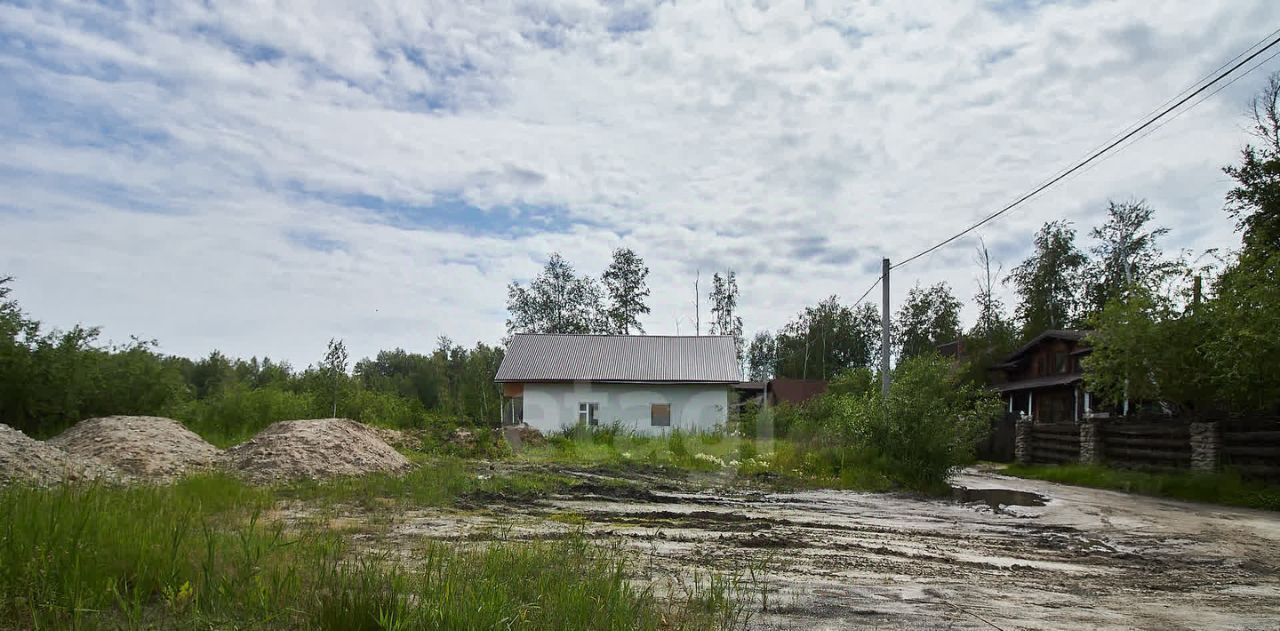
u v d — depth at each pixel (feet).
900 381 58.08
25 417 53.26
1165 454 58.03
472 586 13.69
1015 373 130.41
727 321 205.57
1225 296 52.19
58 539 13.66
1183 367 55.72
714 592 16.72
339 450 42.42
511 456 67.00
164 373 63.57
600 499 38.22
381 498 32.42
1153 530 34.65
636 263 194.90
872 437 56.95
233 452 41.86
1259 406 51.85
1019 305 162.50
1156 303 57.98
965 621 16.44
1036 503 46.44
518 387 122.62
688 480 51.62
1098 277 144.46
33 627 10.94
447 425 78.79
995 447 100.99
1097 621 17.21
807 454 62.13
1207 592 21.39
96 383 56.85
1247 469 49.34
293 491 32.78
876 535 30.27
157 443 39.47
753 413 97.71
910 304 204.85
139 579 13.09
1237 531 34.55
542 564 17.01
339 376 91.30
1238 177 75.82
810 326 226.99
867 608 17.10
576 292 192.75
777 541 26.81
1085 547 29.60
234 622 11.73
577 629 12.57
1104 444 68.28
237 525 20.45
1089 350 95.76
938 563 24.26
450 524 26.35
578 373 121.49
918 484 53.47
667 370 122.42
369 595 12.53
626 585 15.14
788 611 16.39
